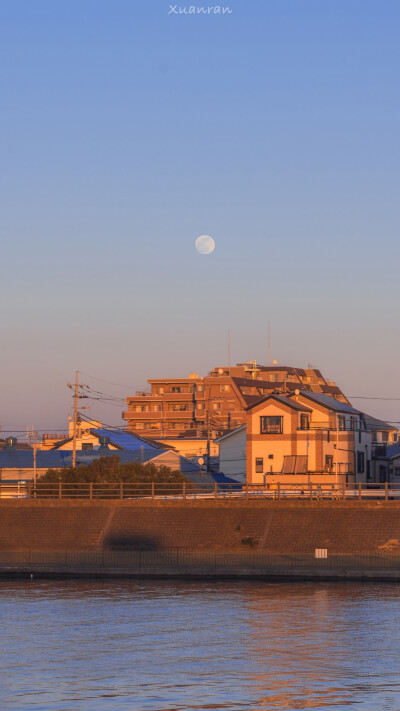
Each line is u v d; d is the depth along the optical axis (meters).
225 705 39.81
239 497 90.31
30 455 123.62
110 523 86.25
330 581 74.56
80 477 99.94
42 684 43.53
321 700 40.50
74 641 53.16
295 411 109.38
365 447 115.88
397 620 57.94
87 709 39.25
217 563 79.44
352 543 78.88
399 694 41.44
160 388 198.25
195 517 84.81
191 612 61.41
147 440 144.12
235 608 62.62
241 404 187.75
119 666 47.09
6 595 68.88
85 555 82.00
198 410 191.75
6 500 90.25
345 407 116.44
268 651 50.03
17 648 51.34
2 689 42.62
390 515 80.38
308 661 47.75
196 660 48.25
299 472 107.56
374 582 73.75
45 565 80.75
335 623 57.16
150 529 84.75
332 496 89.00
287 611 61.19
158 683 43.59
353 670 45.81
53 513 88.44
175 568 78.44
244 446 123.62
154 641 52.91
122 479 99.62
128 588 71.94
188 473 122.75
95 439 140.00
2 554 83.56
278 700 40.53
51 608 63.47
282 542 80.50
